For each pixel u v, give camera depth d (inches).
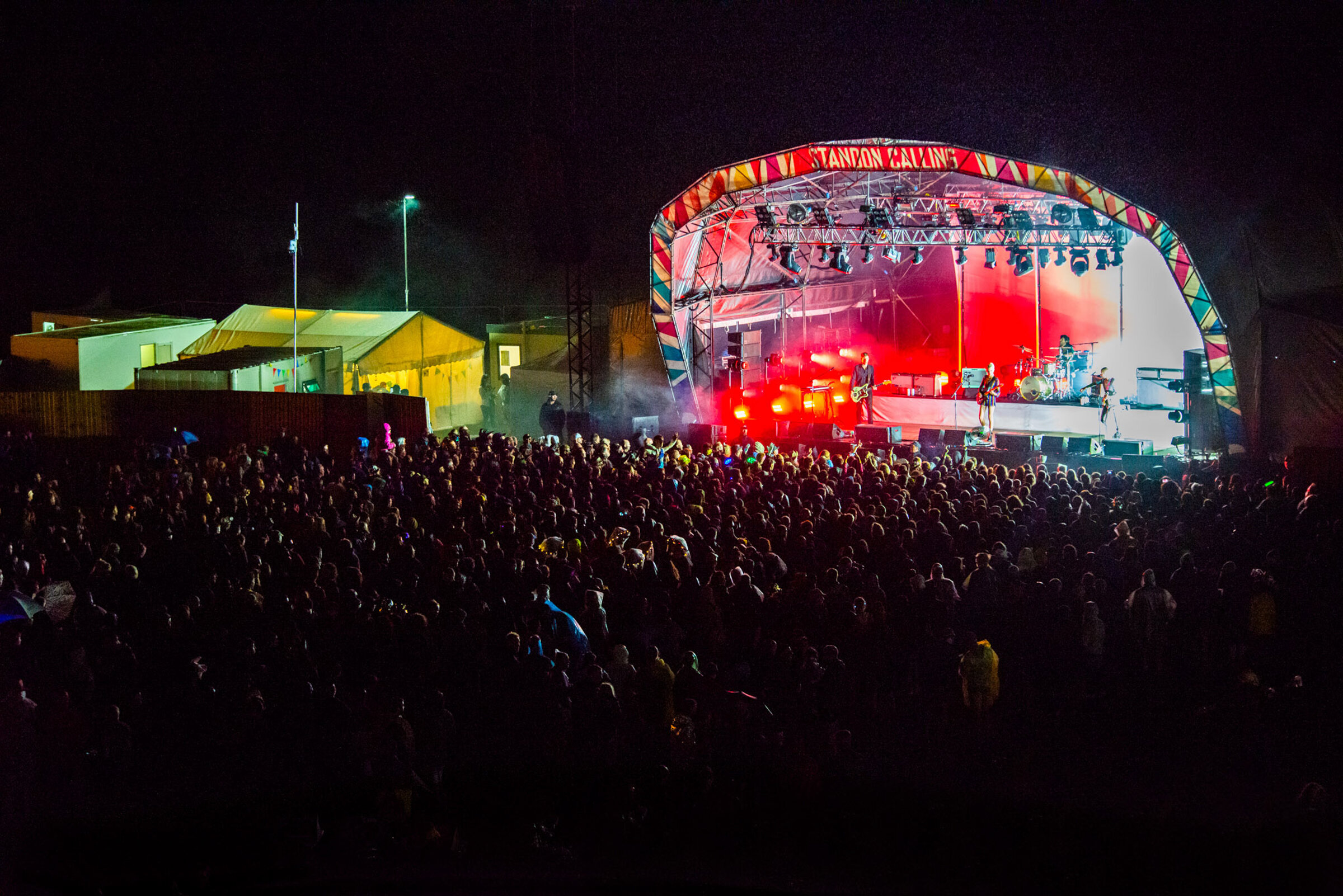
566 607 397.4
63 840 287.4
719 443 825.5
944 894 282.0
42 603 379.2
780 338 1501.0
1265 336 939.3
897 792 344.5
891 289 1464.1
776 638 389.4
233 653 327.9
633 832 303.1
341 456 1056.8
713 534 478.9
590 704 306.2
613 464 701.3
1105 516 569.9
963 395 1288.1
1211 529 527.8
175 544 446.6
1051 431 1187.9
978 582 434.6
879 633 392.8
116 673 337.7
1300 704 358.6
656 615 386.0
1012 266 1350.9
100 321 1653.5
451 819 303.3
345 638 353.1
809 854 303.0
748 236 1264.8
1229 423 973.8
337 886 272.7
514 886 276.4
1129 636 430.0
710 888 279.9
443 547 434.9
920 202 1182.3
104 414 1088.8
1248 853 291.7
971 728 386.9
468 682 334.6
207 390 1118.4
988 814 330.6
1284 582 459.2
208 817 299.4
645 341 1126.4
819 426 1172.5
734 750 326.0
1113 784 351.9
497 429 1437.0
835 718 332.5
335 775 307.6
